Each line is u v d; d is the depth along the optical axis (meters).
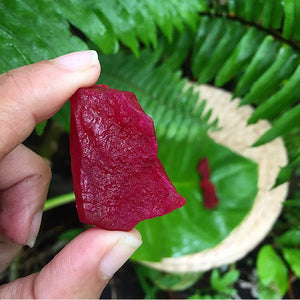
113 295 0.24
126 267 0.25
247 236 0.21
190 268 0.21
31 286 0.10
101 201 0.09
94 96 0.09
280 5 0.14
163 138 0.19
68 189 0.23
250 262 0.25
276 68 0.15
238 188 0.21
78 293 0.09
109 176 0.09
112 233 0.09
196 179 0.21
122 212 0.09
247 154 0.23
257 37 0.15
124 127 0.09
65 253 0.09
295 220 0.24
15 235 0.13
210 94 0.23
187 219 0.21
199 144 0.21
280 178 0.14
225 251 0.21
